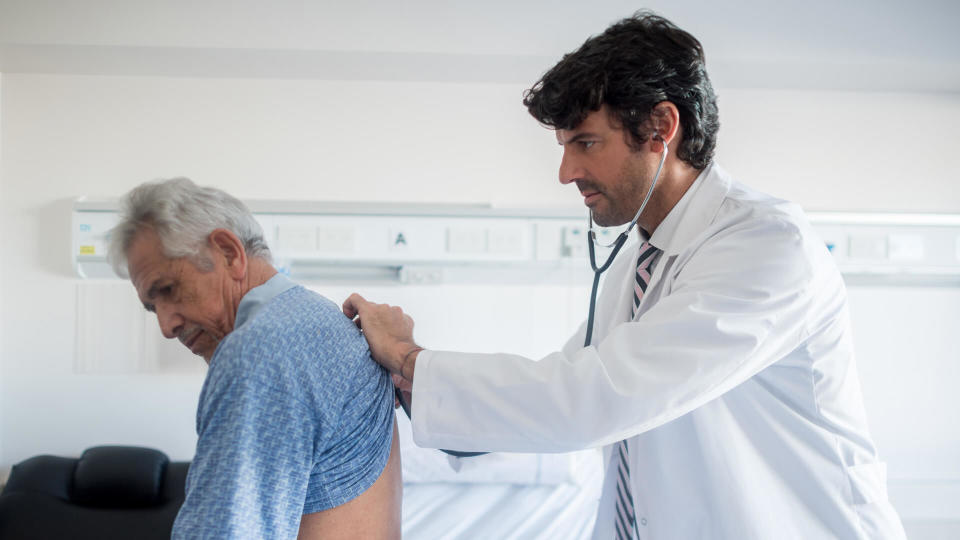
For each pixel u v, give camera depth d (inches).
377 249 72.8
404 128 74.6
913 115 78.5
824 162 78.2
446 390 29.1
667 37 30.7
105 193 71.6
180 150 72.3
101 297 71.5
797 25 67.3
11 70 69.8
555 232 74.2
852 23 67.5
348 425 27.0
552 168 76.1
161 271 28.0
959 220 75.8
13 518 59.4
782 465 31.9
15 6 62.0
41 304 71.1
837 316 30.7
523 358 29.9
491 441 29.2
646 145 31.1
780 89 77.5
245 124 73.0
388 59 67.4
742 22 67.1
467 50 65.7
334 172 73.9
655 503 33.1
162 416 72.7
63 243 71.0
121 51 64.6
